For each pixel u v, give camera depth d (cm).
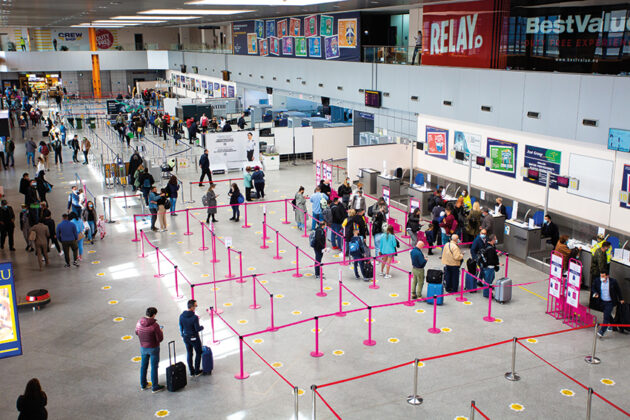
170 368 929
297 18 3228
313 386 814
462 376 970
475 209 1593
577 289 1130
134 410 885
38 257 1492
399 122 2441
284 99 4000
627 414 797
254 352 1052
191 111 3744
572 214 1662
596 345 1079
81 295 1330
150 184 2022
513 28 1764
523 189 1842
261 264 1523
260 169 2194
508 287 1269
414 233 1609
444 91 2064
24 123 3691
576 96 1514
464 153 2073
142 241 1608
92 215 1700
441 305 1265
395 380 959
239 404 897
